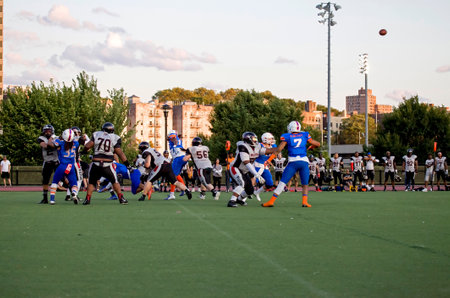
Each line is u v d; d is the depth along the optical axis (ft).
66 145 44.75
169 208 40.68
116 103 156.15
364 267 17.15
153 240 22.90
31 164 144.46
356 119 478.59
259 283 14.93
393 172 89.71
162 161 52.01
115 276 15.80
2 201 50.57
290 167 42.39
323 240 23.00
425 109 167.63
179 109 414.21
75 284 14.80
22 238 23.41
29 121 150.00
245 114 189.16
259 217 33.19
